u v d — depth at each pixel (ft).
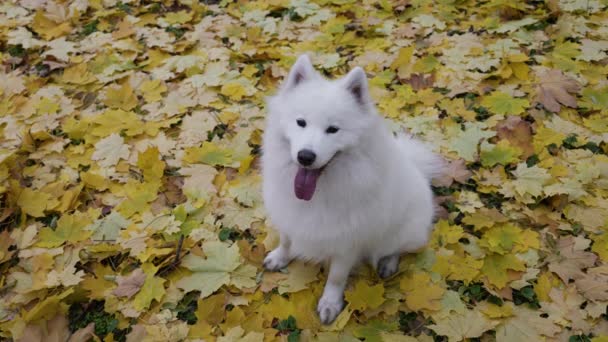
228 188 5.45
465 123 6.04
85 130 5.91
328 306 4.54
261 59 6.97
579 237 4.97
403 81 6.58
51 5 7.43
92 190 5.41
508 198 5.38
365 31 7.32
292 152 3.94
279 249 4.86
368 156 4.10
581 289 4.57
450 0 7.82
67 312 4.45
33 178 5.46
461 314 4.48
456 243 5.00
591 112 6.14
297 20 7.63
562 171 5.48
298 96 4.06
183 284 4.65
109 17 7.55
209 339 4.30
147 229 5.01
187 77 6.67
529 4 7.71
